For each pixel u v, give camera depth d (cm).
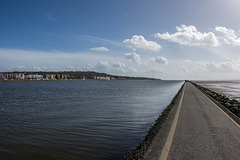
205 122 1025
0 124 1391
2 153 812
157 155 570
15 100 3381
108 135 1051
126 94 4544
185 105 1748
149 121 1411
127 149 834
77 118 1572
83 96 4059
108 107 2234
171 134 787
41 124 1372
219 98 2362
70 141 955
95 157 760
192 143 677
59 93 5106
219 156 564
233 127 918
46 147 876
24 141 966
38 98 3725
